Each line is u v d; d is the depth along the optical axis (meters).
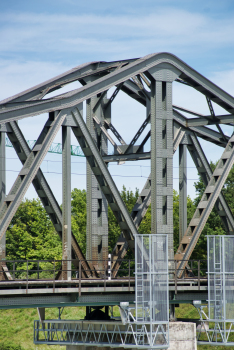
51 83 43.25
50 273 88.88
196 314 73.50
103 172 40.66
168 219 42.50
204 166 55.12
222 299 40.69
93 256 46.25
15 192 36.00
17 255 87.25
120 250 46.72
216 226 85.19
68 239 38.31
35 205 90.19
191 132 54.47
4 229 34.91
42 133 37.84
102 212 47.38
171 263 42.41
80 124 39.62
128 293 40.41
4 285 32.62
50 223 91.69
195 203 92.25
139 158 47.75
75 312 74.25
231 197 90.00
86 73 46.34
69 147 38.88
